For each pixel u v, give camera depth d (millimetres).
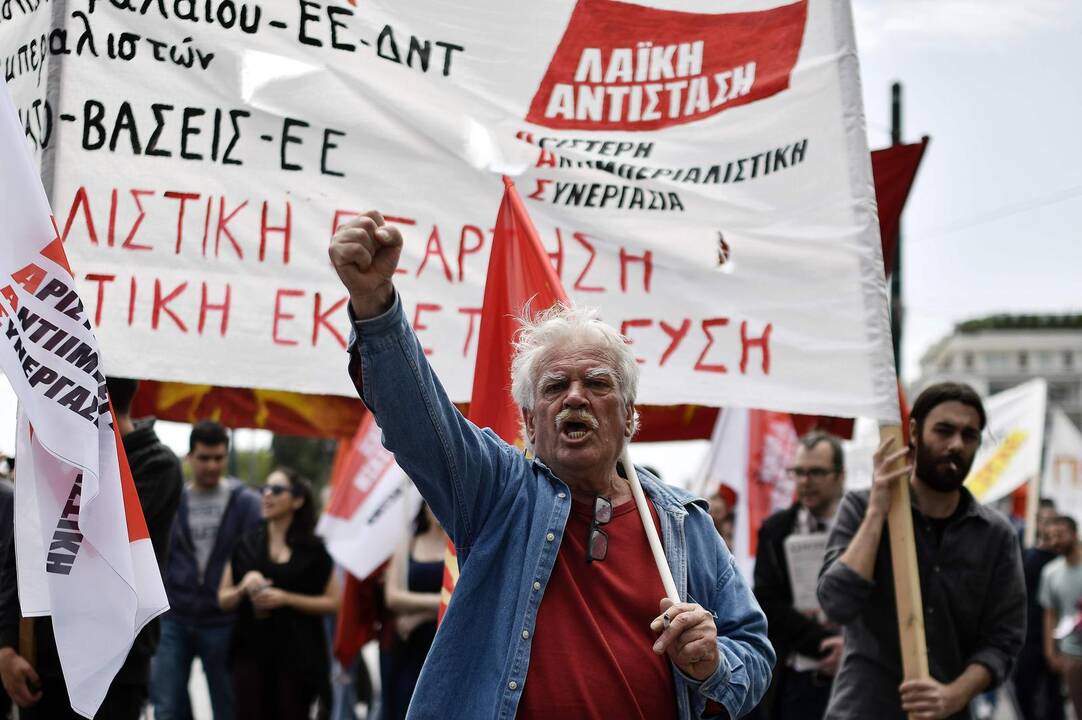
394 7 4852
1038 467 13289
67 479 3656
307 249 4645
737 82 5074
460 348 4734
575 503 3344
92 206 4512
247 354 4547
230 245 4594
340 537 8016
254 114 4668
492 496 3299
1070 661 10336
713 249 4980
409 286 4754
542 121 4957
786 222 5012
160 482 4812
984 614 5055
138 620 3646
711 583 3438
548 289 4094
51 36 4535
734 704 3217
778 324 4949
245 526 8438
